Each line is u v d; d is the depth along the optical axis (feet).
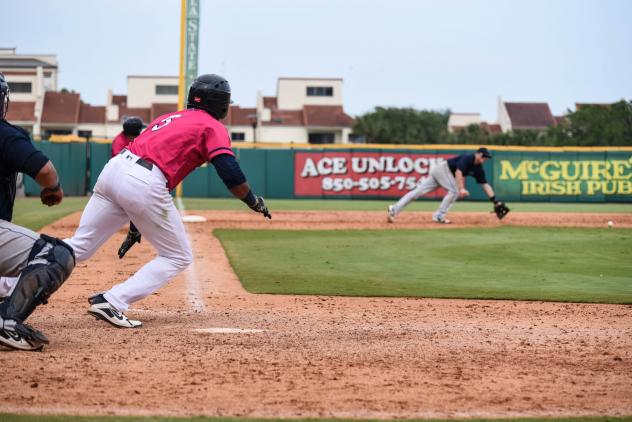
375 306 67.77
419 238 131.44
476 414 34.76
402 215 187.11
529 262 102.53
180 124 52.08
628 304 70.95
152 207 51.49
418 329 56.49
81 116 546.26
